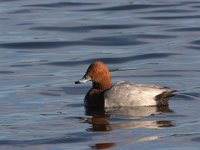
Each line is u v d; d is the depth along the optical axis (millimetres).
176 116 14961
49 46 23156
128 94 15688
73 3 29859
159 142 13266
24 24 26203
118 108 15680
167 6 28891
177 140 13359
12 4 29922
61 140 13609
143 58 21422
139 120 14758
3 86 18266
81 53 22188
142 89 15750
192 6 28922
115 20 26609
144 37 24094
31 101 16688
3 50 22656
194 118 14812
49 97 17078
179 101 16281
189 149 12805
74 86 18141
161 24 25938
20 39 23875
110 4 29359
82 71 20000
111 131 14047
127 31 24953
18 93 17469
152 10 28234
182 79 18766
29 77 19234
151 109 15492
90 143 13367
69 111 15688
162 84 18297
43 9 28844
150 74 19484
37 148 13211
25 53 22281
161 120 14727
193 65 20375
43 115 15406
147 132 13906
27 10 28594
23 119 15133
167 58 21375
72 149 13070
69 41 23672
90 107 15930
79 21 26500
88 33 24750
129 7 28719
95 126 14422
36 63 20969
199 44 22953
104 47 23062
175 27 25406
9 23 26391
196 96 16734
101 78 16203
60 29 25375
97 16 27328
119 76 19359
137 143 13250
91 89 16281
